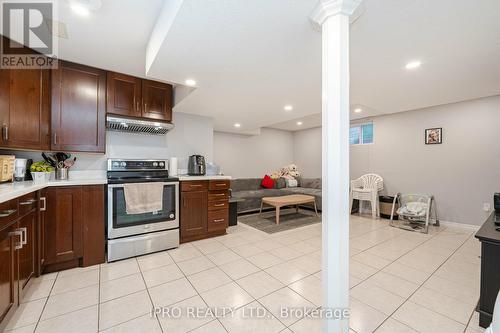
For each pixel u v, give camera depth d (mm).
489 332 787
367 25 1476
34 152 2363
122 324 1416
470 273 2107
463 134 3564
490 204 3326
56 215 2027
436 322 1458
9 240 1370
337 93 1170
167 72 2127
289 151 6754
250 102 3092
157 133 3215
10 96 1851
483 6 1306
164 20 1524
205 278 1984
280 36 1563
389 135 4453
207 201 3016
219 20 1373
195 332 1355
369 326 1420
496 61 1991
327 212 1203
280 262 2318
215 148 5398
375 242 2953
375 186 4270
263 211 4980
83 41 1922
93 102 2400
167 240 2619
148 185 2490
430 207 3729
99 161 2729
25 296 1675
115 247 2299
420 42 1690
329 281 1194
